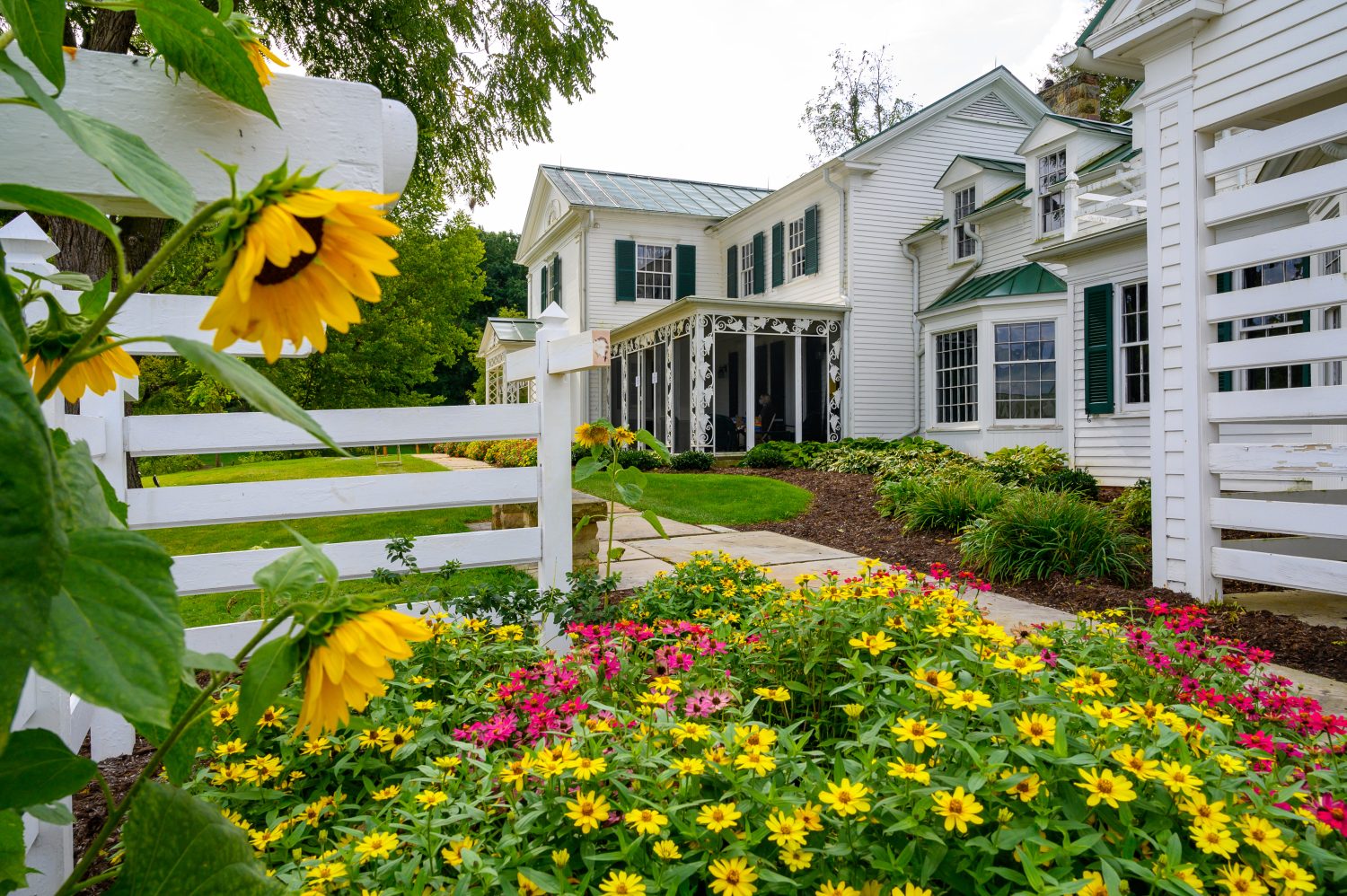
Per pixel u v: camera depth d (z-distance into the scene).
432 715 2.13
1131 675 2.46
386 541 3.28
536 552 3.46
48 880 1.70
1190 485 4.95
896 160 16.33
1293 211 7.99
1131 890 1.54
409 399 17.09
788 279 17.88
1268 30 4.54
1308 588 4.34
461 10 8.98
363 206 0.60
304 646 0.69
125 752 2.69
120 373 0.85
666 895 1.36
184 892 0.70
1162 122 5.18
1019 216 14.02
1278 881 1.39
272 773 1.88
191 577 2.94
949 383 14.74
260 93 0.84
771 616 2.88
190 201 0.68
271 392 0.58
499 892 1.43
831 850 1.42
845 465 12.64
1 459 0.42
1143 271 10.23
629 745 1.81
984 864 1.44
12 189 0.58
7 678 0.39
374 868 1.57
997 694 2.12
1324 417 4.32
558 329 3.52
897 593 2.87
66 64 1.07
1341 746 2.04
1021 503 6.12
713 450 15.67
